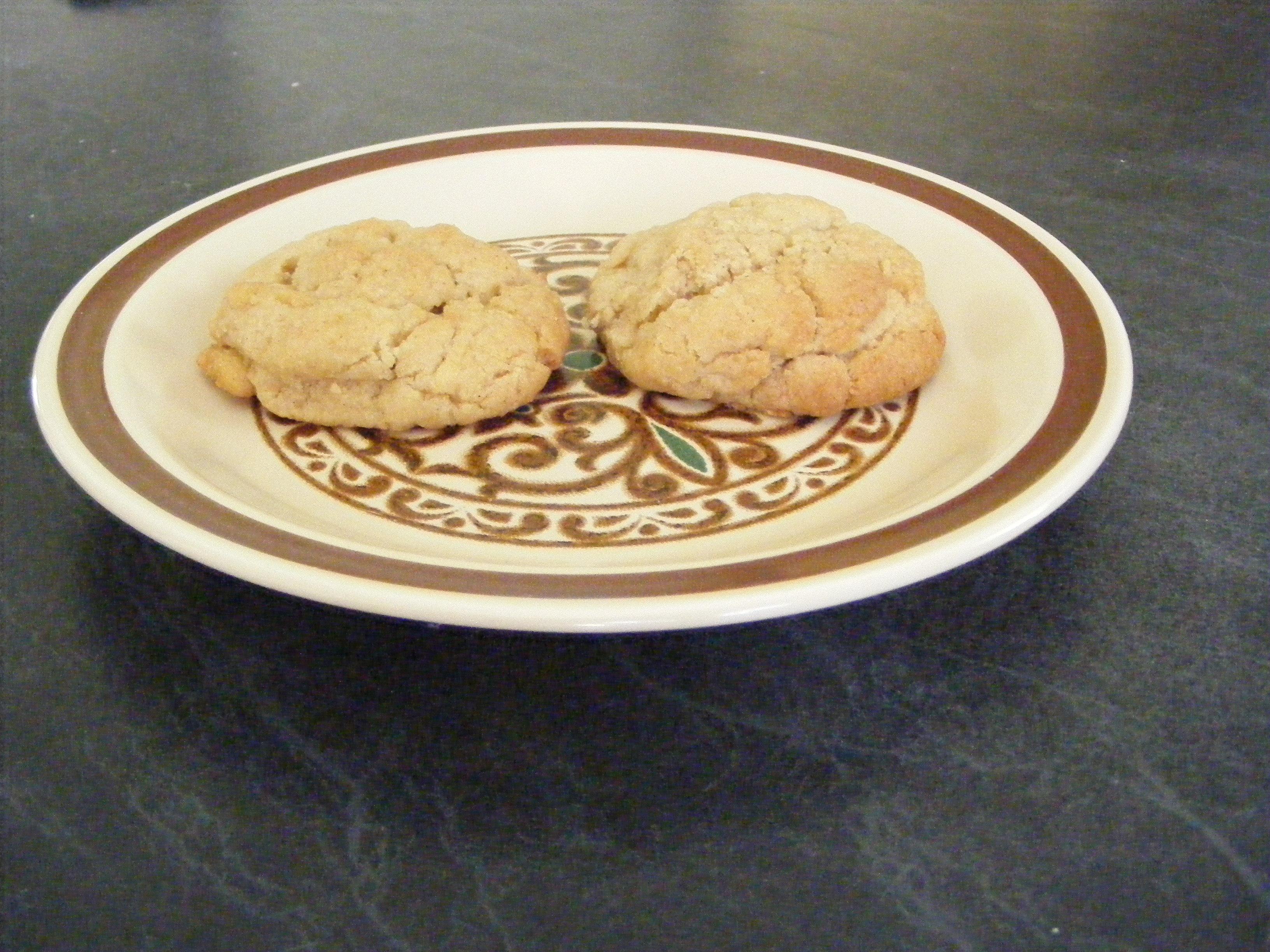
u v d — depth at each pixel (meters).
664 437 0.23
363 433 0.23
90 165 0.35
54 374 0.21
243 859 0.16
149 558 0.21
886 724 0.18
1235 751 0.18
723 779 0.17
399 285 0.24
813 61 0.44
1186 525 0.21
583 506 0.22
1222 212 0.33
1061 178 0.34
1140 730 0.18
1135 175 0.35
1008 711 0.18
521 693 0.18
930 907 0.16
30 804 0.17
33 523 0.21
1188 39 0.47
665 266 0.24
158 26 0.48
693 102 0.40
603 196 0.30
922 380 0.24
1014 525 0.18
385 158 0.29
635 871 0.16
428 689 0.18
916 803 0.17
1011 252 0.25
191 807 0.17
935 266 0.26
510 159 0.30
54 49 0.45
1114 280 0.29
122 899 0.16
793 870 0.16
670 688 0.18
